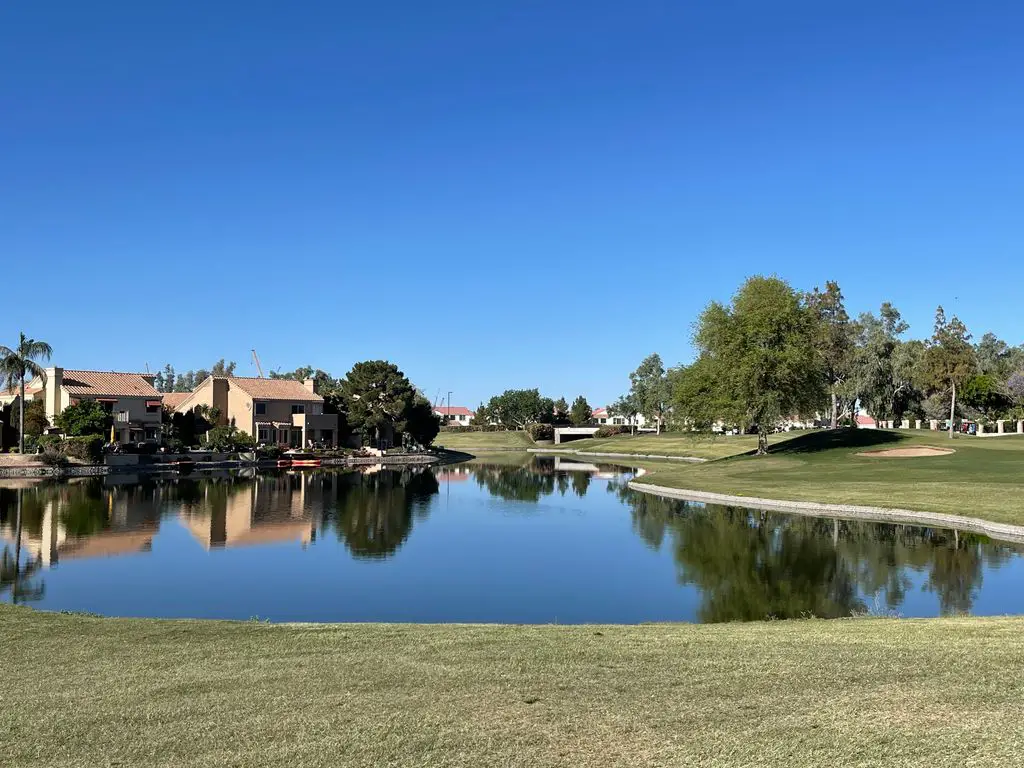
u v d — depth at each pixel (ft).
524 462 332.60
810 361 214.28
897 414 365.20
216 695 31.65
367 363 352.08
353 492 182.09
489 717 28.32
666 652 38.01
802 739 25.43
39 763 25.03
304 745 26.03
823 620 52.80
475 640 42.01
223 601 71.97
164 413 301.22
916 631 42.39
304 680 33.68
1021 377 326.03
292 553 98.84
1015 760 23.40
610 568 88.17
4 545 101.91
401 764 24.38
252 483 203.00
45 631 44.88
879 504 126.72
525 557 95.55
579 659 36.81
